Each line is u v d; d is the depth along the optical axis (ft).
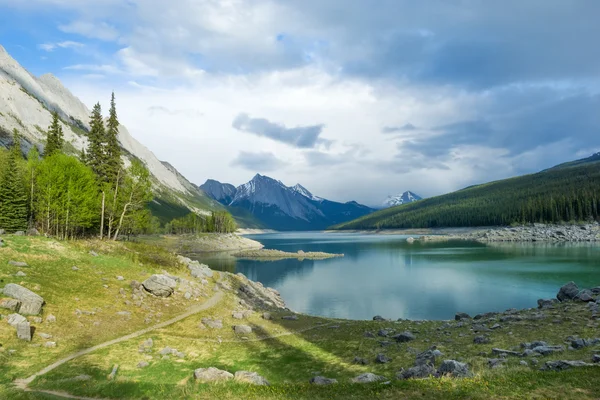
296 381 79.97
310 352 103.65
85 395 63.98
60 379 70.54
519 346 84.23
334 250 571.69
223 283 201.16
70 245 175.11
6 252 136.98
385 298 216.13
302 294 233.14
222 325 129.49
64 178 224.74
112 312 120.67
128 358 87.97
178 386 69.36
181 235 630.33
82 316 110.11
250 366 90.89
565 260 343.05
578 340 77.36
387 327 129.90
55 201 218.38
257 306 180.45
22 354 80.64
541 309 124.47
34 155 262.47
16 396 60.39
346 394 58.65
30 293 103.40
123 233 300.61
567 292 131.64
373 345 106.11
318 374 84.02
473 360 78.23
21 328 87.45
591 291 128.57
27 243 155.02
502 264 333.21
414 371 70.49
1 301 95.76
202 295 166.91
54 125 285.02
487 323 115.44
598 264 310.45
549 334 90.12
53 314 104.88
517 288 228.43
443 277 280.51
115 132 272.51
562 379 55.21
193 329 120.98
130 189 247.29
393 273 309.83
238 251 552.00
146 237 558.97
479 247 536.83
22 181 256.32
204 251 540.52
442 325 126.52
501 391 53.11
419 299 210.59
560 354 73.20
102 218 232.53
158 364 85.61
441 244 627.46
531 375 58.70
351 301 211.00
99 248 192.85
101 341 98.94
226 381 70.69
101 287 136.67
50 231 247.91
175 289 160.35
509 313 128.57
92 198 235.81
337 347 107.45
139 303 134.31
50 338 92.27
